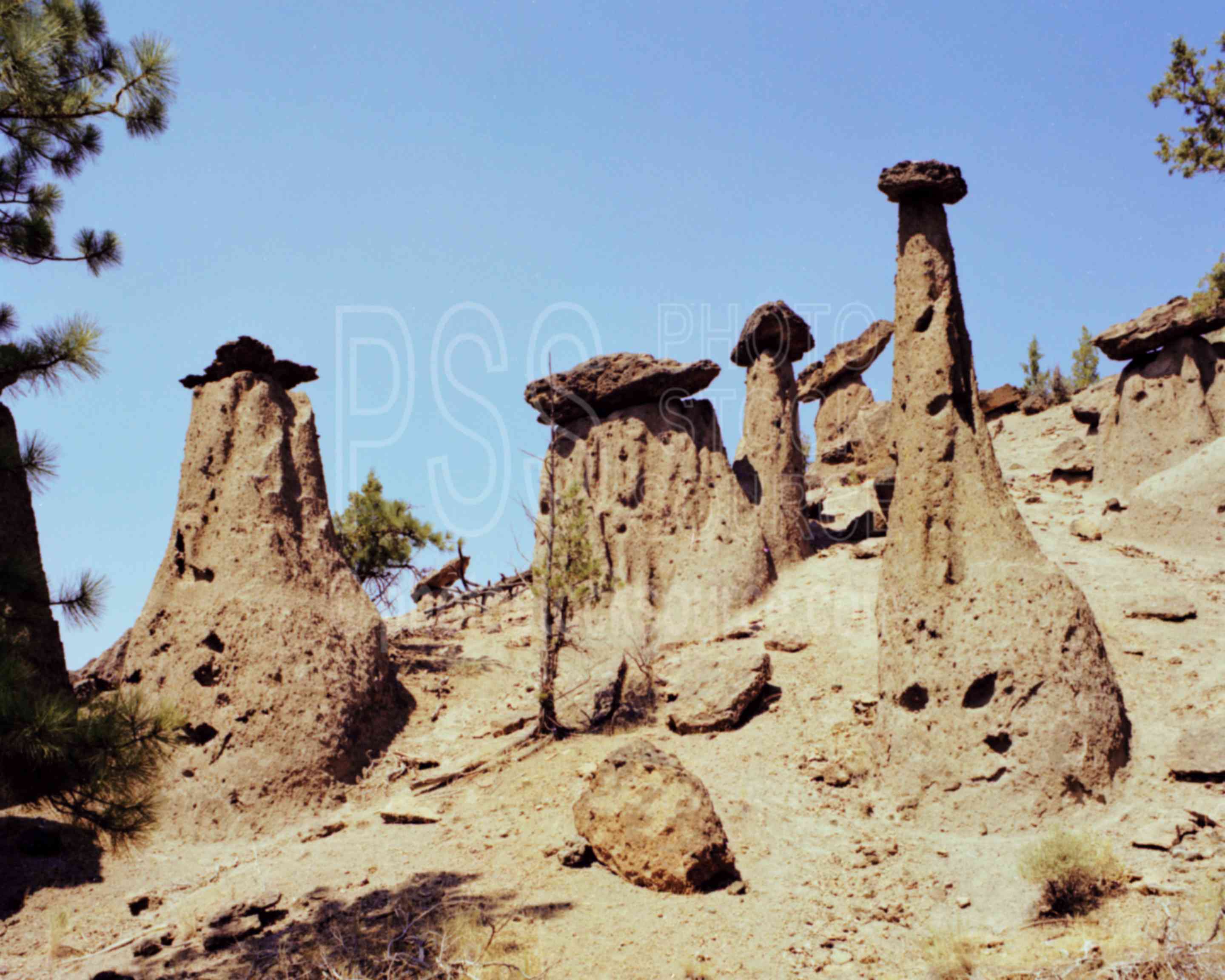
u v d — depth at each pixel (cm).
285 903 1284
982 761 1357
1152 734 1414
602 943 1108
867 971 1033
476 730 1809
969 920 1117
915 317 1669
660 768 1302
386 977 1048
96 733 1033
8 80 1379
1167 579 1831
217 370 2038
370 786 1677
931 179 1688
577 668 1934
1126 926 1029
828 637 1838
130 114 1505
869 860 1262
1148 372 2336
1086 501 2353
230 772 1617
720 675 1717
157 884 1409
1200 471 2056
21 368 1204
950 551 1538
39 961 1202
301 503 1953
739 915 1162
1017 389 3353
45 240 1398
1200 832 1204
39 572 1207
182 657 1739
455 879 1300
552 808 1464
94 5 1468
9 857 1417
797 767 1490
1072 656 1403
